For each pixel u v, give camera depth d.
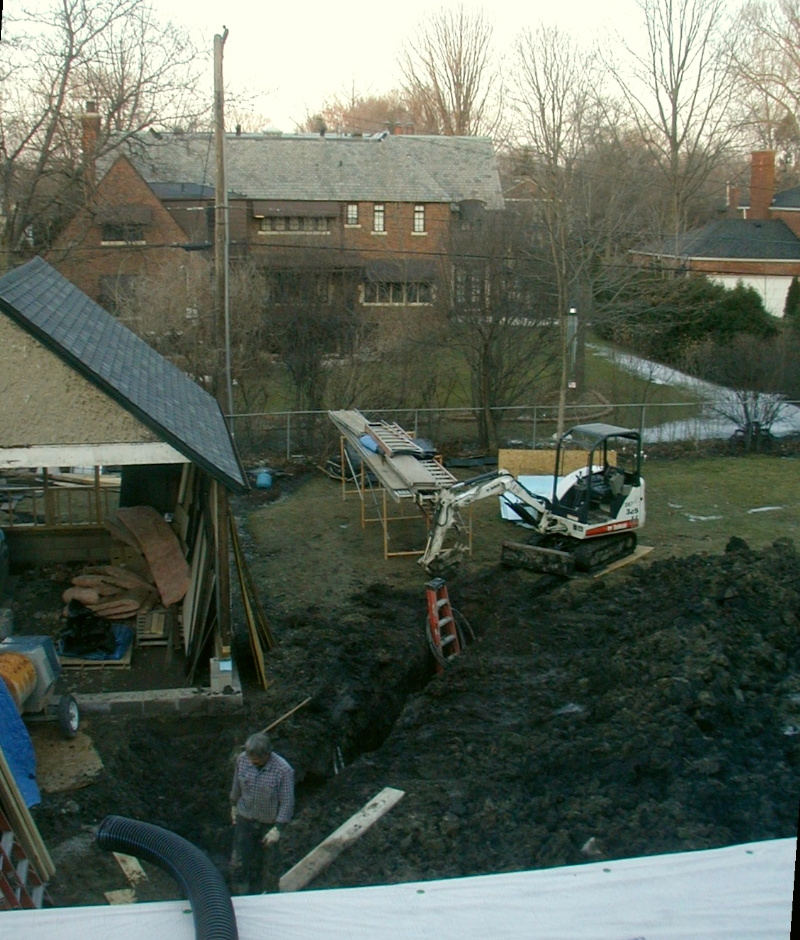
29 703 10.62
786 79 57.22
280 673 13.20
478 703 12.77
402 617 15.82
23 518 18.42
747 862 4.22
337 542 19.73
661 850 8.55
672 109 47.56
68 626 12.88
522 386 29.75
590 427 18.09
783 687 12.03
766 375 29.33
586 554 17.36
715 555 17.48
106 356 13.08
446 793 10.19
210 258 30.52
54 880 8.27
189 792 10.41
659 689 11.57
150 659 12.88
